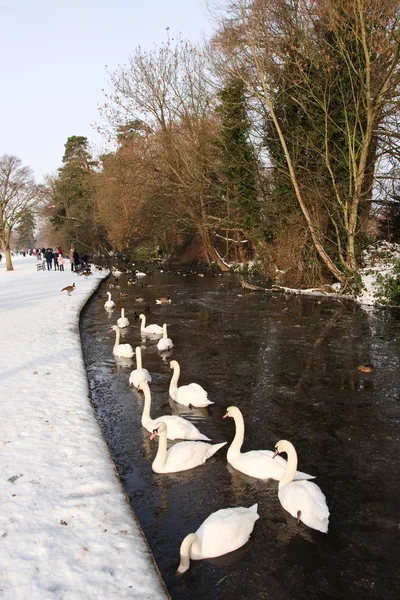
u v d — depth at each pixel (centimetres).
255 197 3088
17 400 877
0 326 1642
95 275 3931
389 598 456
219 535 502
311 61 2278
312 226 2341
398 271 2098
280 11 2447
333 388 1039
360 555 513
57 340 1410
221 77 2967
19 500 543
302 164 2598
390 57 2109
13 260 8119
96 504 542
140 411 910
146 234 5131
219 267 4231
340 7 2070
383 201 2447
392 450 753
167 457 691
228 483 649
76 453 668
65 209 7219
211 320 1859
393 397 980
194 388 938
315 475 678
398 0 1859
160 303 2327
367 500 616
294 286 2756
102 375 1141
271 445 773
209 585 465
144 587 420
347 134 2170
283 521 565
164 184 3972
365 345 1405
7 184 4616
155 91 3572
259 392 1019
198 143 3475
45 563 444
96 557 455
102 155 5175
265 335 1565
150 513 580
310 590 463
